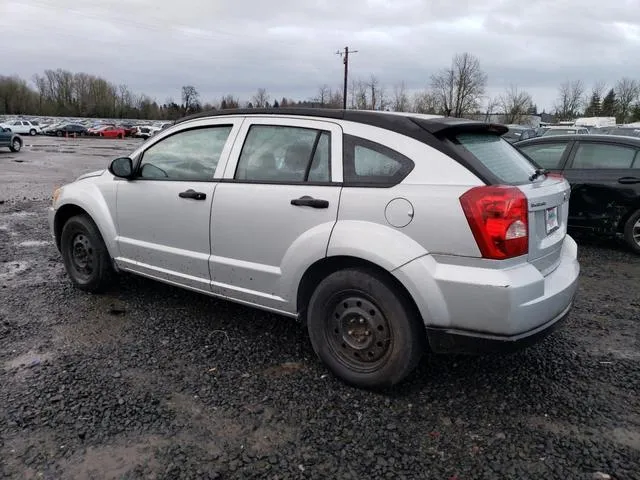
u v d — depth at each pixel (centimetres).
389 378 310
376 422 292
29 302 460
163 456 260
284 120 356
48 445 266
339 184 321
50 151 2967
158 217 410
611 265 636
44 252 637
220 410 301
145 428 282
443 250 285
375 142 315
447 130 305
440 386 331
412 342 303
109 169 430
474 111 6244
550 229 324
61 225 510
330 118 337
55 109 10500
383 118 320
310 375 342
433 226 286
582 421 296
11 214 907
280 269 345
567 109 6975
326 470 253
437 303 285
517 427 289
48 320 422
